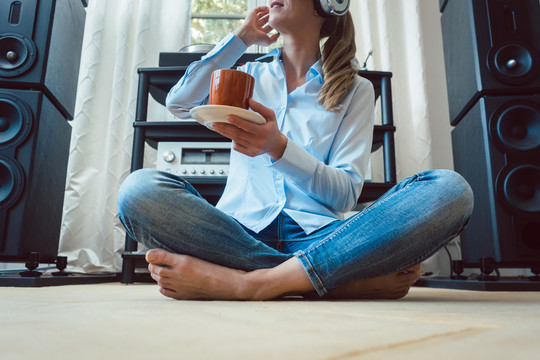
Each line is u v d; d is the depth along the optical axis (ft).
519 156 5.54
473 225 6.24
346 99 3.91
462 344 1.17
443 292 4.58
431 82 8.72
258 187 3.58
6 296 3.05
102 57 8.06
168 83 6.39
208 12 9.04
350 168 3.55
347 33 4.29
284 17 4.03
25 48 5.36
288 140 3.13
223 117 2.75
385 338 1.25
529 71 5.74
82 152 7.59
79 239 7.38
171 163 6.20
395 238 2.74
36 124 5.21
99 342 1.11
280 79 4.10
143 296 3.18
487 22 5.98
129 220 2.94
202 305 2.34
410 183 2.98
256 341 1.17
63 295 3.24
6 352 0.97
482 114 5.78
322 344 1.13
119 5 8.34
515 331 1.44
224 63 4.27
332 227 3.25
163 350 1.02
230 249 2.94
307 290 2.79
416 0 8.46
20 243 4.94
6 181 5.07
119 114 7.73
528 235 5.49
